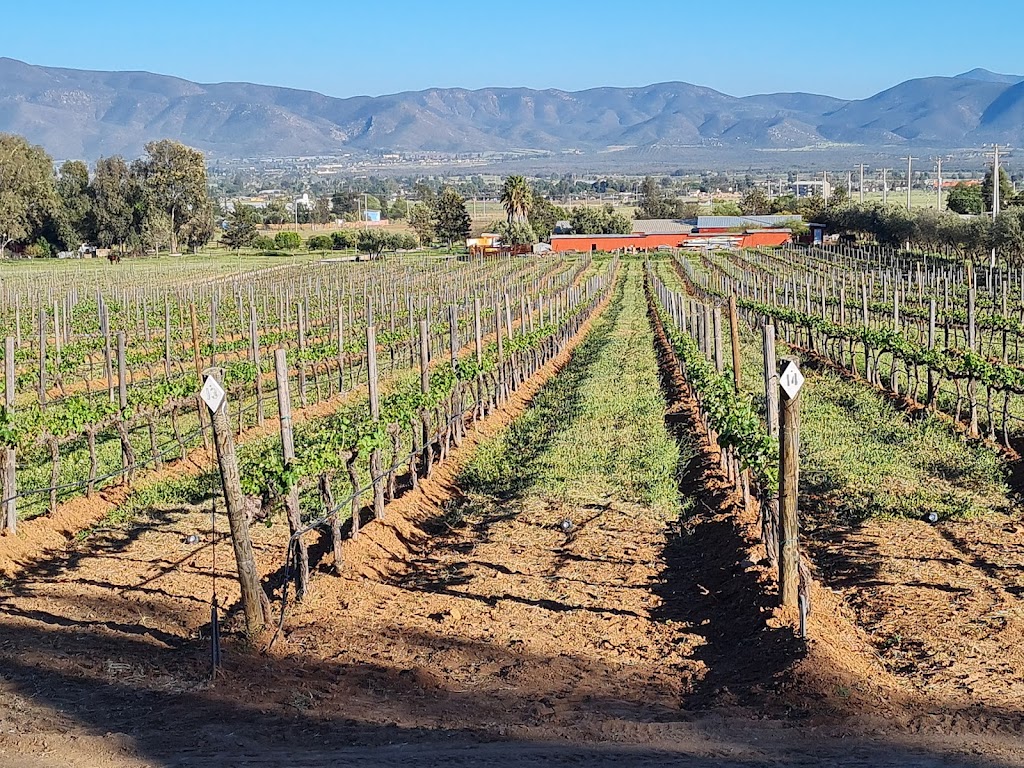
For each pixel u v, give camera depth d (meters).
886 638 11.16
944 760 8.12
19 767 8.06
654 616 12.25
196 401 24.16
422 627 11.69
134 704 9.41
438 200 146.88
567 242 128.62
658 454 20.42
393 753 8.31
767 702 9.35
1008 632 11.08
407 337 36.38
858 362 34.94
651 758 8.20
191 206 129.62
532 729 8.83
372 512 16.30
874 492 17.03
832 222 113.19
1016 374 20.41
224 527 16.39
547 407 28.08
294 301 56.06
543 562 14.42
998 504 16.36
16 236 110.81
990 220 73.06
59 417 17.73
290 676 10.12
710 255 107.00
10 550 14.91
